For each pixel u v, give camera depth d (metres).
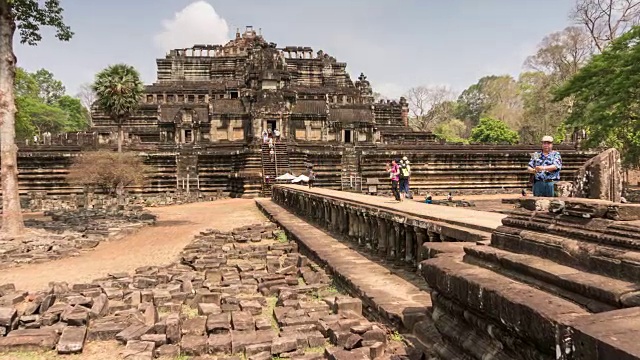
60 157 49.53
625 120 34.47
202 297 10.80
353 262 12.87
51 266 16.28
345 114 66.38
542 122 85.56
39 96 110.00
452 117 140.62
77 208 39.81
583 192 8.55
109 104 44.88
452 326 5.80
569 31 76.62
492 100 131.88
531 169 11.22
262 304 10.88
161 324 8.59
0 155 21.81
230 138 63.50
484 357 4.90
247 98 63.75
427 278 6.41
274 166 53.94
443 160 56.25
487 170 56.91
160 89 79.19
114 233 23.06
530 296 4.29
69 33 24.95
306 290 11.42
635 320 3.24
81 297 10.43
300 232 20.22
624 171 60.56
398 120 90.69
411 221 11.07
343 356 6.83
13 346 8.00
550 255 4.93
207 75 87.75
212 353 7.88
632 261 3.87
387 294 9.35
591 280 4.07
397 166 19.59
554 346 3.62
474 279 5.13
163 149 56.56
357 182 55.22
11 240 20.58
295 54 94.31
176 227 27.89
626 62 31.09
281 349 7.70
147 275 13.28
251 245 19.91
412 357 6.57
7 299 10.75
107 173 36.41
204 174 55.78
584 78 35.28
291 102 64.06
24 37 24.31
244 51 89.75
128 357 7.35
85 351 8.03
